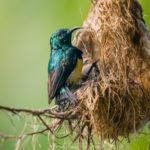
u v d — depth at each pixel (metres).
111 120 10.34
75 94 10.57
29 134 9.24
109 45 11.20
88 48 11.91
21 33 17.67
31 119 9.96
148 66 10.84
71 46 11.55
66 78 11.10
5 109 8.54
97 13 11.65
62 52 11.35
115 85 10.37
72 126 10.70
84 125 10.34
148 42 11.11
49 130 9.82
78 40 12.04
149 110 10.71
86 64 11.71
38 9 17.41
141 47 11.04
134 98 10.47
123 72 10.71
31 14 17.62
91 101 10.27
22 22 17.75
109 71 10.97
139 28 11.13
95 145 11.44
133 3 11.30
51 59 11.44
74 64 11.24
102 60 11.20
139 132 11.04
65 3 16.36
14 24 17.89
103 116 10.33
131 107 10.42
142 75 10.81
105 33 11.27
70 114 10.05
